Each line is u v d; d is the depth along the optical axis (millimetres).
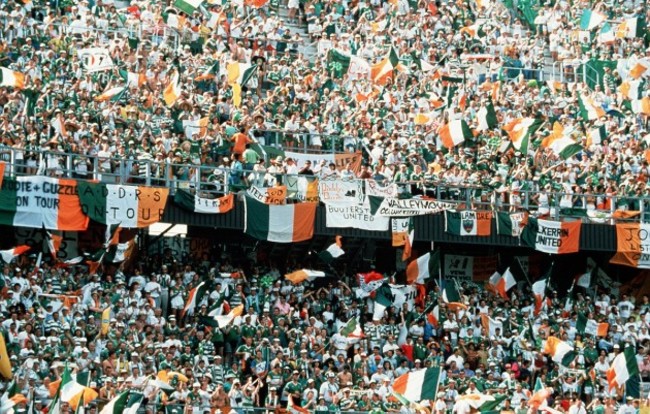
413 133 96188
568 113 103688
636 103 105188
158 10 102250
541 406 76188
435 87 103312
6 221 79562
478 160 95188
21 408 69438
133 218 82062
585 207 93688
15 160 80875
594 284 94438
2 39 93562
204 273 85062
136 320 78062
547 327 86938
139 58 95500
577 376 83562
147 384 72312
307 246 90000
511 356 85000
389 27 108625
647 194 96438
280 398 76750
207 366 76812
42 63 91250
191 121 89938
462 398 76188
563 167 95938
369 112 97062
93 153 84000
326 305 85188
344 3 109938
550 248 91125
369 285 85625
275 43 104125
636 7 119312
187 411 71688
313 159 91062
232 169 84688
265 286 84500
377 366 80812
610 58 111688
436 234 88875
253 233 84688
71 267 81500
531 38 113250
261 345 78375
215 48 100938
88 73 91375
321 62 102312
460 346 84625
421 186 90438
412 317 85062
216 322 79062
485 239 89938
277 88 96375
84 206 81250
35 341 73250
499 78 106688
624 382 82000
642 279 95875
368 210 87438
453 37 109938
